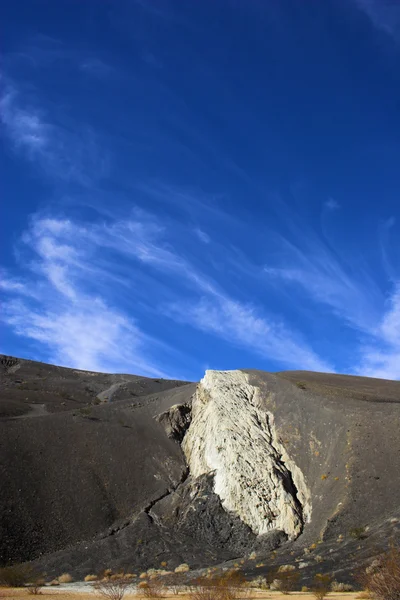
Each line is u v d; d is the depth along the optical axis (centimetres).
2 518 5053
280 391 6762
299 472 5381
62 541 5053
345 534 4106
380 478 4672
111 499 5794
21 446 6141
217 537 5019
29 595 2583
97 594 2700
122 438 6812
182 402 7712
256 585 2939
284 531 4762
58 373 13462
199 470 6103
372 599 1784
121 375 14038
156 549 4869
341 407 5934
